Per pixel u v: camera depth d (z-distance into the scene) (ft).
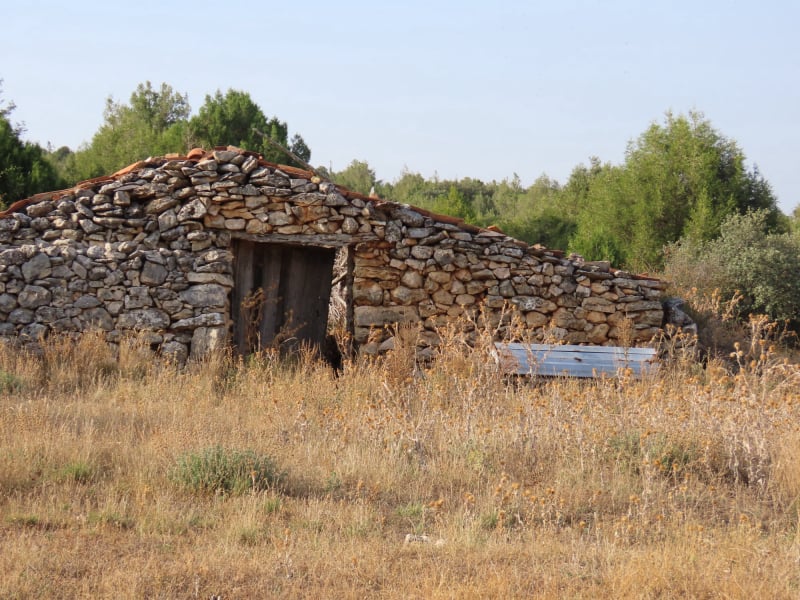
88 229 44.88
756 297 64.44
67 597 18.60
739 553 21.54
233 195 45.50
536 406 32.63
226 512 24.48
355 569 20.65
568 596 19.34
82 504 24.58
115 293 44.14
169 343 44.09
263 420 34.27
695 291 56.13
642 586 19.83
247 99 115.65
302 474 28.04
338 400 38.14
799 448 28.89
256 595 19.17
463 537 22.91
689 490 27.22
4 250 43.68
